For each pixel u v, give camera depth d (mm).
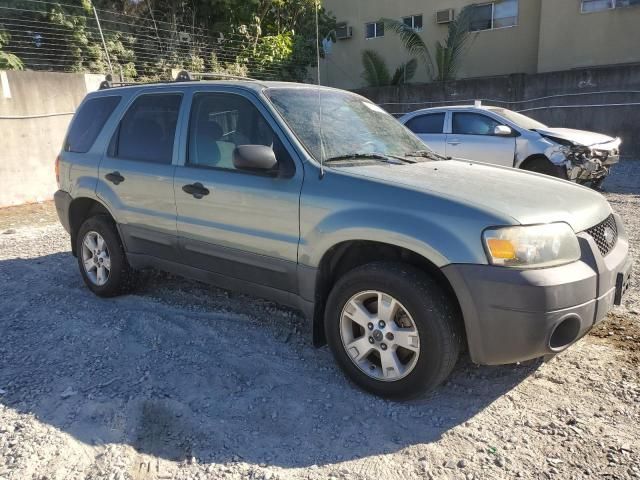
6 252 7031
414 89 18047
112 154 4848
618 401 3176
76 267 6215
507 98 16516
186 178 4125
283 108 3848
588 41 17812
